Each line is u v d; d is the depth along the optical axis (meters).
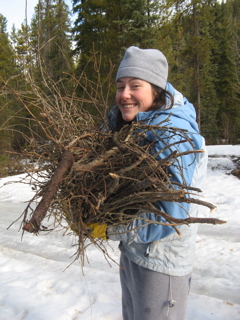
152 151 1.44
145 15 12.79
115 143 1.44
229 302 2.82
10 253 4.41
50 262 3.98
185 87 19.05
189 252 1.52
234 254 4.01
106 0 14.41
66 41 15.39
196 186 1.47
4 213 7.11
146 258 1.50
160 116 1.51
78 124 1.69
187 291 1.56
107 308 2.75
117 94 1.65
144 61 1.56
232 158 12.83
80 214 1.44
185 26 19.03
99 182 1.42
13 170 12.34
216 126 28.50
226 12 34.53
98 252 4.24
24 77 1.65
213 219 1.15
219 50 29.73
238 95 26.84
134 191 1.39
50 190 1.28
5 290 3.09
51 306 2.79
